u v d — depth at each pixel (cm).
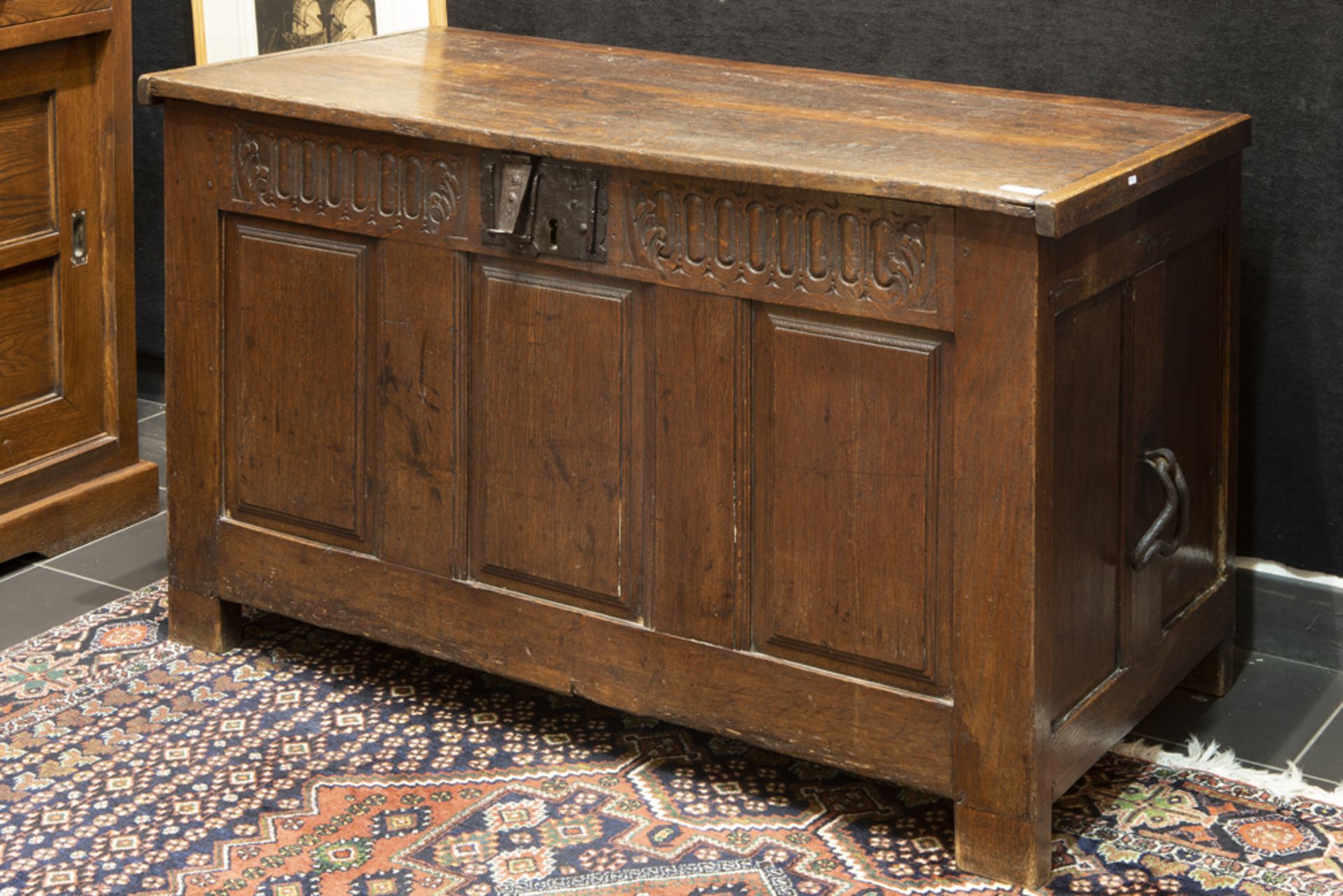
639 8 378
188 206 325
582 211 280
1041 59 337
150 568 389
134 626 357
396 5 409
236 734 312
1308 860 274
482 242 292
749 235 267
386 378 310
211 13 439
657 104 304
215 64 332
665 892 265
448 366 302
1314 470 333
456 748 308
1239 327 328
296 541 329
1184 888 267
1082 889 267
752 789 296
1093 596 275
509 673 311
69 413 400
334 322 313
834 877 269
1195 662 316
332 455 320
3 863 271
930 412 259
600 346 286
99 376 406
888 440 263
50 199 386
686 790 295
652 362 282
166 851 275
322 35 424
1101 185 247
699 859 274
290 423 324
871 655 273
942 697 269
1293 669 343
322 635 353
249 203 317
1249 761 309
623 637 296
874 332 262
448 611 314
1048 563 257
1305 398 330
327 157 306
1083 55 333
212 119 318
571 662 303
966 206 244
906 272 255
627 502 290
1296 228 322
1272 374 332
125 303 407
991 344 249
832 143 274
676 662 291
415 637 320
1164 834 282
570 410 292
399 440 311
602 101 306
